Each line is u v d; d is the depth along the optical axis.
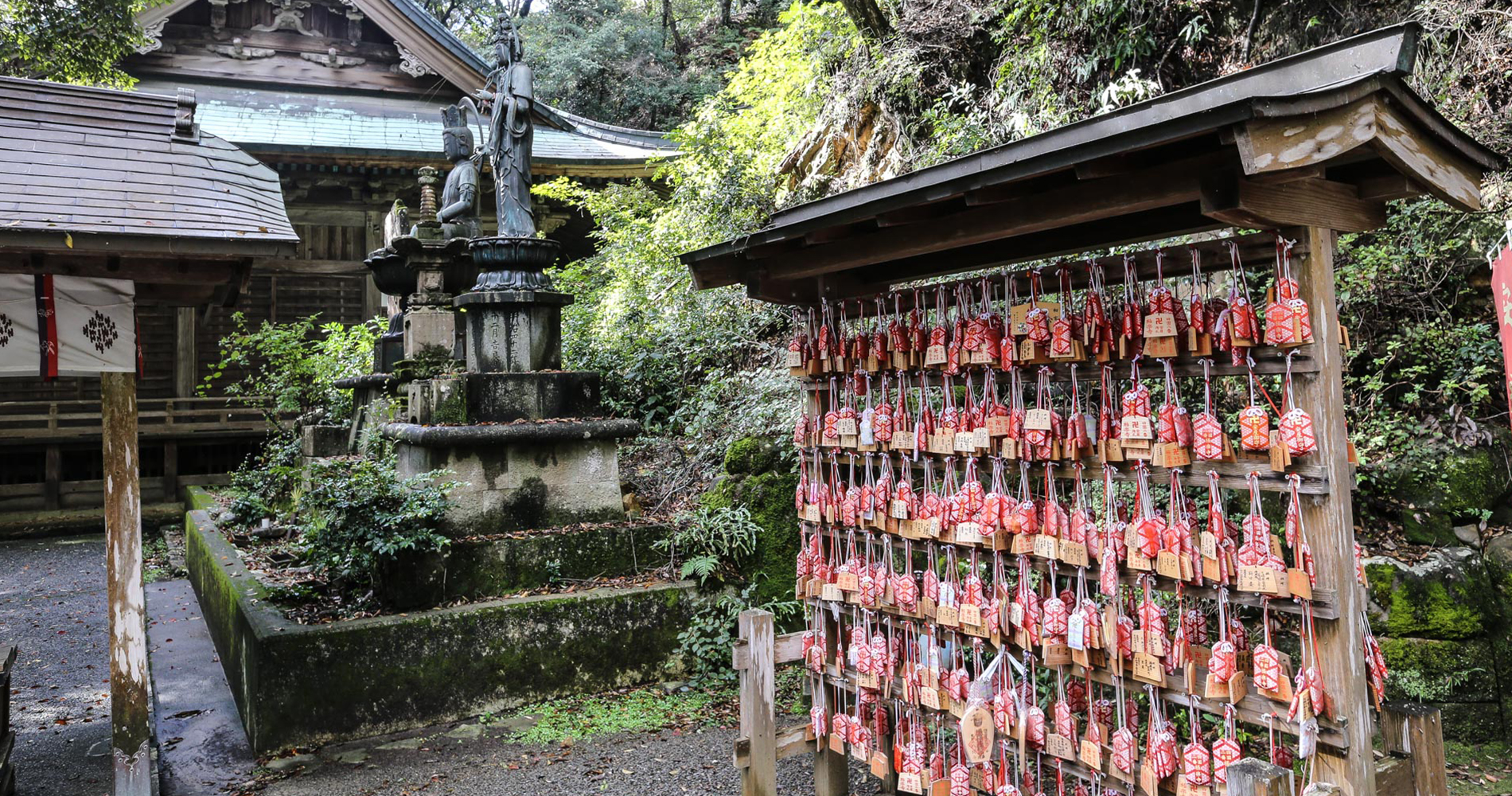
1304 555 2.37
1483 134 5.30
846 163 9.09
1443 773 2.46
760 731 3.63
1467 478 4.34
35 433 12.42
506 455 5.87
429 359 6.86
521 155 6.67
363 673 4.86
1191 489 4.74
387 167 13.70
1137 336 2.76
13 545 11.88
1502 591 4.09
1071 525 2.89
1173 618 4.27
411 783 4.30
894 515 3.39
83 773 4.84
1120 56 7.20
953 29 8.80
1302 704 2.32
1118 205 2.41
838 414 3.68
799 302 3.84
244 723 5.15
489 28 23.59
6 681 4.34
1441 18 5.63
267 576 6.33
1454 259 5.10
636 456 7.80
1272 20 6.70
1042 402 2.98
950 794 3.27
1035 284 3.06
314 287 14.57
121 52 12.09
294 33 15.23
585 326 9.19
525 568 5.67
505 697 5.21
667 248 8.70
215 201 4.34
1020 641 3.05
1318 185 2.35
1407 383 4.98
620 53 20.20
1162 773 2.67
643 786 4.21
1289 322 2.33
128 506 4.24
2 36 11.38
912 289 3.41
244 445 14.24
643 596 5.62
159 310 13.95
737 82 10.70
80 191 4.04
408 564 5.30
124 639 4.19
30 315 4.00
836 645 3.87
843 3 9.15
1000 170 2.49
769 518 6.01
